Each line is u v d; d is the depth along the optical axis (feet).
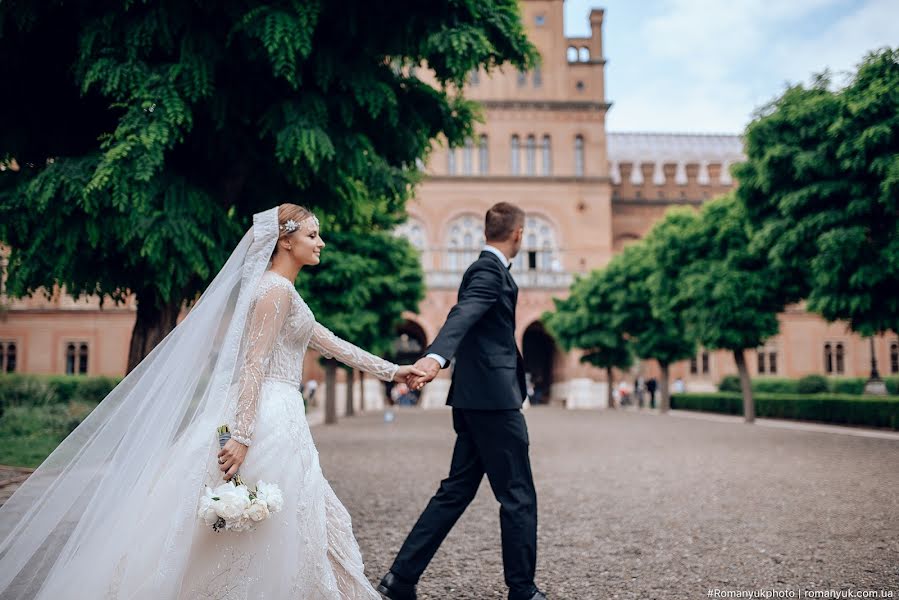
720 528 19.44
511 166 147.64
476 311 11.76
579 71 150.71
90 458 9.89
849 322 52.95
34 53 22.15
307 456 10.20
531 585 11.67
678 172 188.55
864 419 62.85
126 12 19.99
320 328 11.56
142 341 25.14
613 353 122.42
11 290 23.73
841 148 46.47
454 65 22.66
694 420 82.43
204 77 20.52
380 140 27.30
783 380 135.44
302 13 19.61
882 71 46.83
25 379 73.31
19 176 22.76
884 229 48.39
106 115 24.43
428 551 12.01
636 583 14.16
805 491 25.80
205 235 22.52
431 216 144.25
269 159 26.40
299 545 9.68
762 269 67.21
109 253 22.49
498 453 11.77
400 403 152.66
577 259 145.59
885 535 18.17
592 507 23.30
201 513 9.02
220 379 9.83
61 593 9.07
